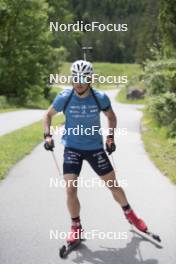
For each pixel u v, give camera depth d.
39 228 8.96
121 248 7.97
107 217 9.66
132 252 7.80
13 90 70.06
